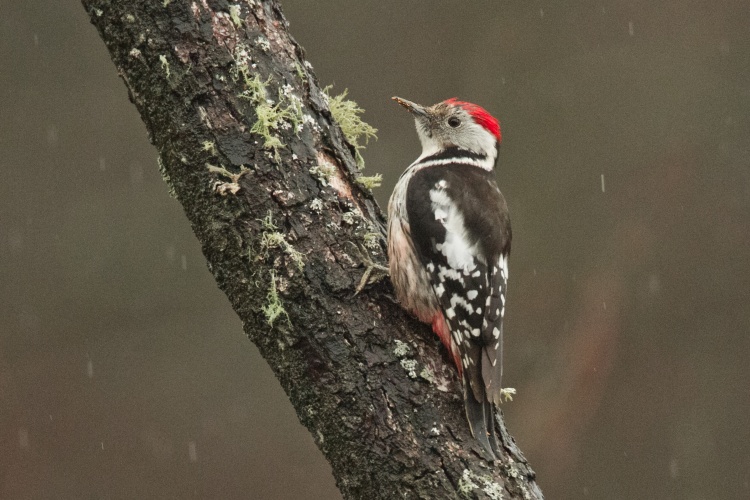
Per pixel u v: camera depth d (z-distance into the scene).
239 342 14.10
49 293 14.20
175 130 5.44
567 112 14.81
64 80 14.94
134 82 5.50
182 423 13.62
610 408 13.82
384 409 5.30
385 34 15.14
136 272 14.28
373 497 5.21
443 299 6.29
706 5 15.25
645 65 15.02
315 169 5.61
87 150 14.77
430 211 6.55
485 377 5.69
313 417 5.34
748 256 14.22
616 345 13.98
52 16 15.03
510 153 14.84
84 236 14.42
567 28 15.21
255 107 5.49
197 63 5.44
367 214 5.89
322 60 14.94
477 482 5.18
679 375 13.99
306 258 5.43
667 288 14.15
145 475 13.38
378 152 14.48
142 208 14.61
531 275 14.34
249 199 5.41
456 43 15.12
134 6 5.41
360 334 5.42
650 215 14.52
